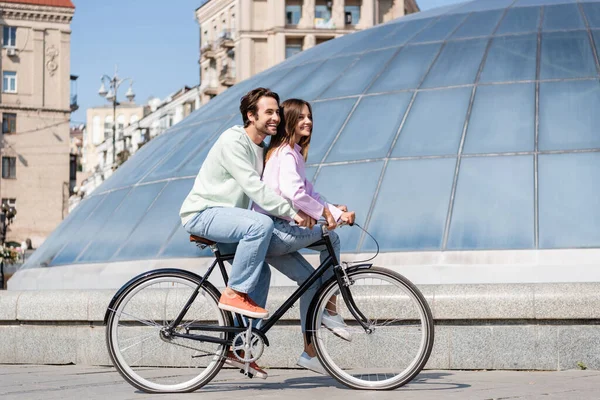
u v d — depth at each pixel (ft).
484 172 47.34
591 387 21.54
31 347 30.73
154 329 21.90
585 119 48.75
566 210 44.78
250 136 21.36
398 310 21.70
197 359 21.62
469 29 59.00
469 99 51.65
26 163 242.17
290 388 21.76
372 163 50.26
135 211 58.03
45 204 243.60
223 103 67.41
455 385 21.79
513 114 49.90
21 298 30.73
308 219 20.86
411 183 48.14
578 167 46.44
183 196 56.18
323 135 53.93
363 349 21.63
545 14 58.70
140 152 71.15
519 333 26.53
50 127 245.04
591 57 52.75
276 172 21.30
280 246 21.03
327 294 21.44
